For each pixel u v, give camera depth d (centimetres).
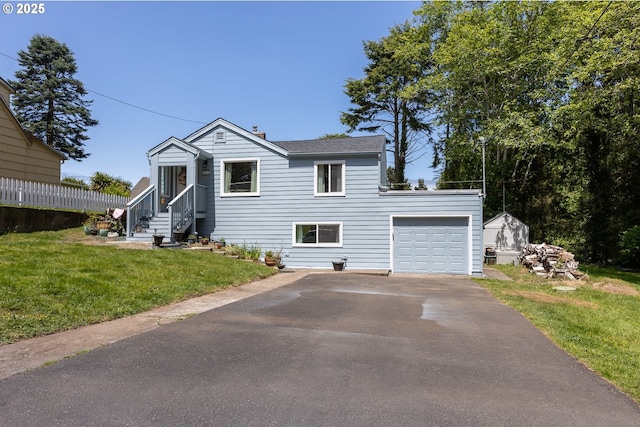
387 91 3062
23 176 1661
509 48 2122
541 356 461
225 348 455
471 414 307
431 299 850
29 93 3438
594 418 306
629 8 1432
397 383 364
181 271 951
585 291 1050
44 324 506
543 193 2180
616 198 1889
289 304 746
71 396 316
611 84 1688
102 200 1833
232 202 1628
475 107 2353
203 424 278
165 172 1662
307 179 1573
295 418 291
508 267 1619
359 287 1016
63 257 855
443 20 2512
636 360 466
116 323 557
